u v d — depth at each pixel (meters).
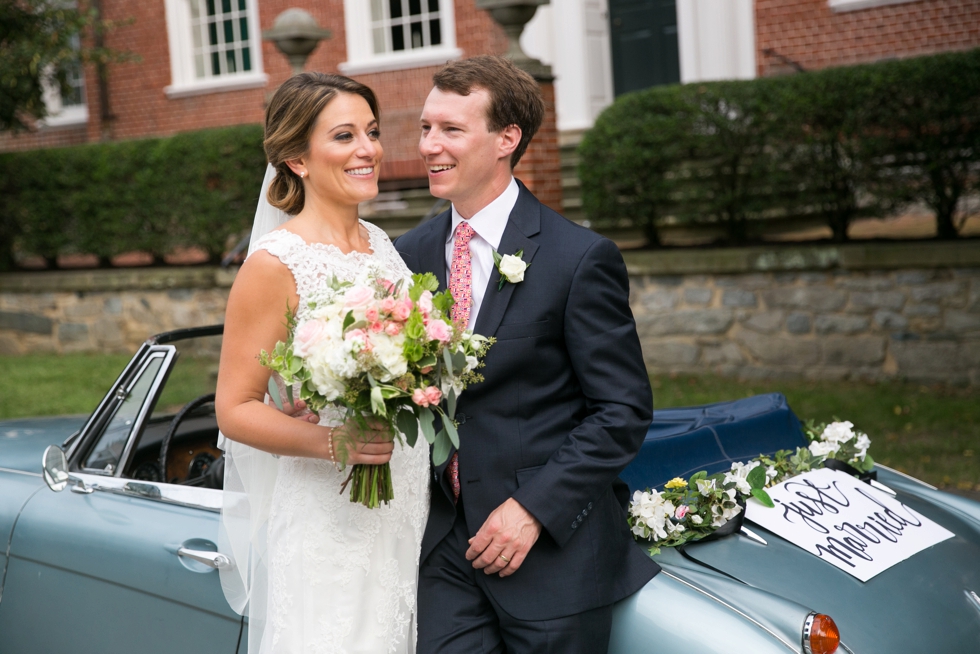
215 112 13.83
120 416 3.12
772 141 7.49
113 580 2.90
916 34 9.52
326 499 2.33
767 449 2.99
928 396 6.73
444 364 2.09
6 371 9.65
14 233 11.52
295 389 2.30
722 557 2.45
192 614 2.73
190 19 14.02
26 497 3.18
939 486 4.98
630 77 11.41
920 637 2.36
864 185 7.33
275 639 2.33
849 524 2.65
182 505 2.88
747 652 2.11
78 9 13.13
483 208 2.45
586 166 8.20
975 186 6.97
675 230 8.49
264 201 2.52
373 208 10.74
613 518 2.39
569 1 11.09
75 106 15.27
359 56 12.70
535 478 2.27
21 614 3.13
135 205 10.48
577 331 2.31
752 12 10.35
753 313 7.61
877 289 7.16
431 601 2.42
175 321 10.23
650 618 2.26
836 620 2.29
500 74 2.39
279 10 13.19
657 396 7.12
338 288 2.15
